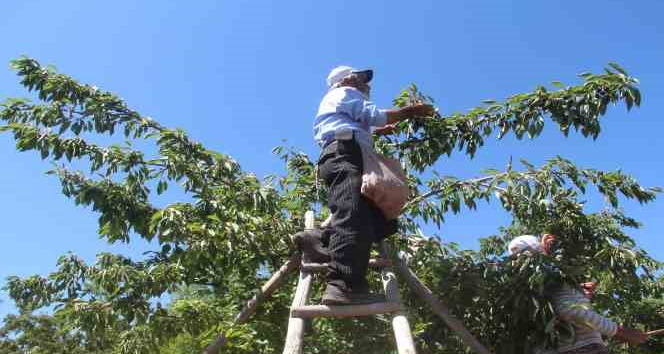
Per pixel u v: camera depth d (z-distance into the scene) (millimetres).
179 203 4539
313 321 4855
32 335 14664
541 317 3697
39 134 5273
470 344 3727
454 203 4984
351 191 3379
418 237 5160
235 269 4785
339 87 3869
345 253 3219
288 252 4797
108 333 5277
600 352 3598
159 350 4832
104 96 5559
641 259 4977
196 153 5539
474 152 4449
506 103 4262
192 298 5359
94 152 5344
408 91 4633
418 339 4379
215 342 3938
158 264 4922
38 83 5605
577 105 4012
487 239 6410
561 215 5348
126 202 5270
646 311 5977
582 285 4164
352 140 3518
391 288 3418
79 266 5926
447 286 4309
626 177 4777
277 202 5062
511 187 4691
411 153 4688
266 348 4695
